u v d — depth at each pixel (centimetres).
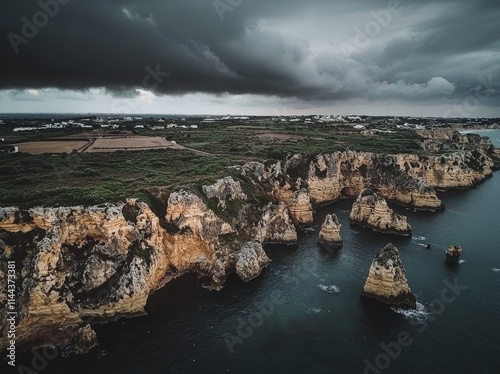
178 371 3722
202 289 5384
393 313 4731
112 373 3681
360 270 6019
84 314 4462
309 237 7625
